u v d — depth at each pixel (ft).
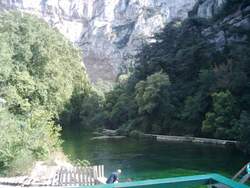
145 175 95.66
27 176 76.59
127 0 633.20
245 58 184.14
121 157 128.06
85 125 279.08
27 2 634.84
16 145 80.64
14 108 116.37
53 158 99.96
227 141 157.07
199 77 200.85
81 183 73.31
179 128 192.85
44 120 108.27
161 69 228.84
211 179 20.21
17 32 148.46
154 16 577.84
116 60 570.87
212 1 307.99
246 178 31.19
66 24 646.74
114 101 270.67
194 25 259.19
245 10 236.63
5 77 119.44
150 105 204.03
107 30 611.47
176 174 95.81
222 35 229.25
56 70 161.17
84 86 315.58
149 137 196.24
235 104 167.22
